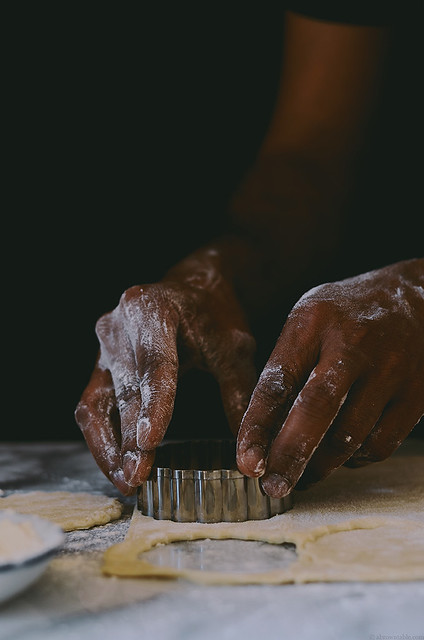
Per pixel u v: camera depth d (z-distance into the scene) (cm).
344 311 60
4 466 75
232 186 126
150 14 131
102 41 132
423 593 48
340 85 102
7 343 120
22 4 127
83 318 121
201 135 130
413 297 63
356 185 101
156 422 57
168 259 122
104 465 62
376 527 56
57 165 127
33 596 48
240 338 68
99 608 47
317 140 103
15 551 46
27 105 128
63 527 57
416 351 61
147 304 65
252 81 132
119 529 58
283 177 99
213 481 57
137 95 131
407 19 77
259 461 55
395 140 105
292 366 59
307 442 56
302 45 104
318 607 46
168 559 52
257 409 57
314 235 96
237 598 47
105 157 128
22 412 115
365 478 67
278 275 92
